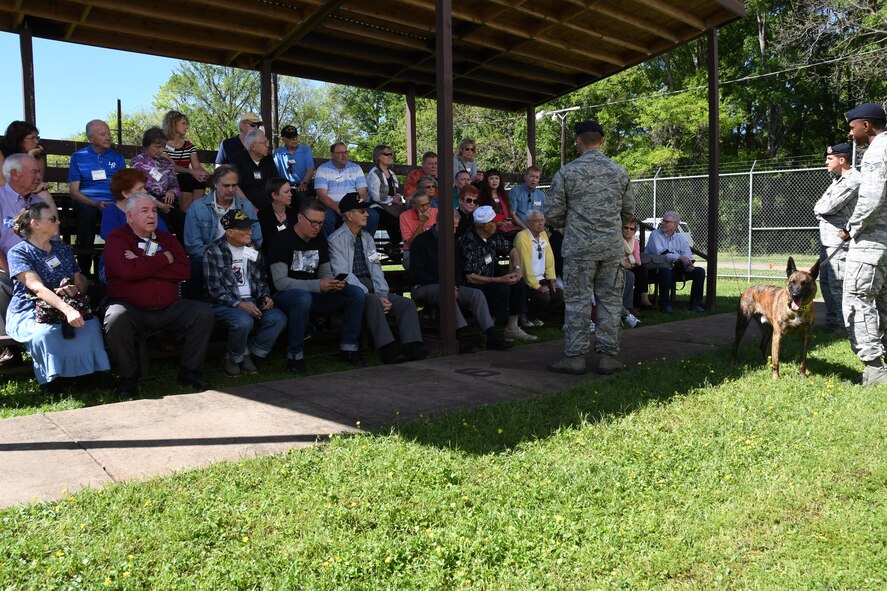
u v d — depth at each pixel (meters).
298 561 2.35
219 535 2.57
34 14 7.22
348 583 2.24
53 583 2.22
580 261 5.36
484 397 4.66
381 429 3.85
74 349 4.64
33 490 3.01
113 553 2.41
